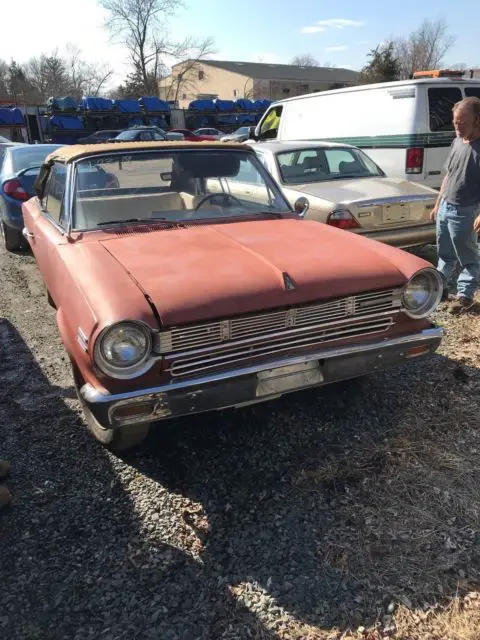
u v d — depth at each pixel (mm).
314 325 2857
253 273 2859
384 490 2822
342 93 8461
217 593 2287
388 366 3090
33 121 35938
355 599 2229
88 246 3326
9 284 6523
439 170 7590
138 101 38688
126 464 3115
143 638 2104
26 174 7594
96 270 2896
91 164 3787
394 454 3098
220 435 3342
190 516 2711
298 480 2916
